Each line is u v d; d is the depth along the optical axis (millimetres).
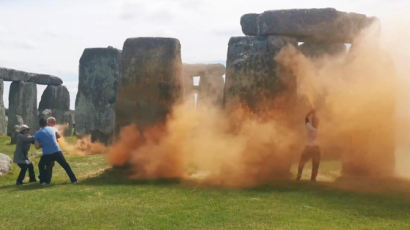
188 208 7477
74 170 12477
